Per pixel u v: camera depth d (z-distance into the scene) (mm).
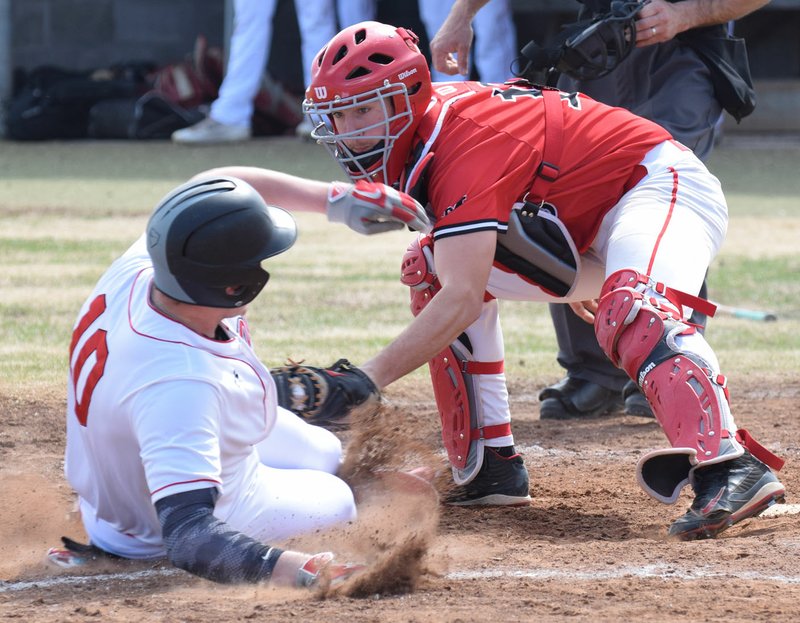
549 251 13742
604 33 16016
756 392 23109
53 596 10828
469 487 15031
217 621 9633
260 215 10539
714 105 19578
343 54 13031
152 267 11289
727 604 10055
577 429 20188
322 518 12023
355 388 11422
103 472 11398
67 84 83375
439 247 12688
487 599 10305
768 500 12672
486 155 12906
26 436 18562
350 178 13672
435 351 12289
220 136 78188
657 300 12883
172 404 10438
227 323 11594
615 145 13820
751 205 54344
